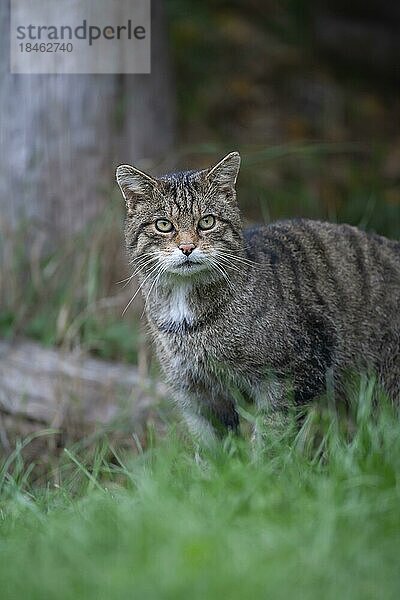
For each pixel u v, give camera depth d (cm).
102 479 1083
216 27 2155
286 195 1652
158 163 1421
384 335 1051
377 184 1736
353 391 1053
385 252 1073
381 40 2188
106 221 1362
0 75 1441
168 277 980
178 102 1953
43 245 1425
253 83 2053
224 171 988
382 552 713
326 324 1016
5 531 852
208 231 975
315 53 2183
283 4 2259
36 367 1288
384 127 2016
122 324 1347
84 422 1237
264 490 802
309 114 2014
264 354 984
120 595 661
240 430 1075
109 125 1452
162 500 796
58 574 699
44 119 1432
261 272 992
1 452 1212
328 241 1057
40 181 1434
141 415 1193
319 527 733
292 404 991
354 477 813
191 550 699
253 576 671
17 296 1401
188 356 1000
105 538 750
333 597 661
